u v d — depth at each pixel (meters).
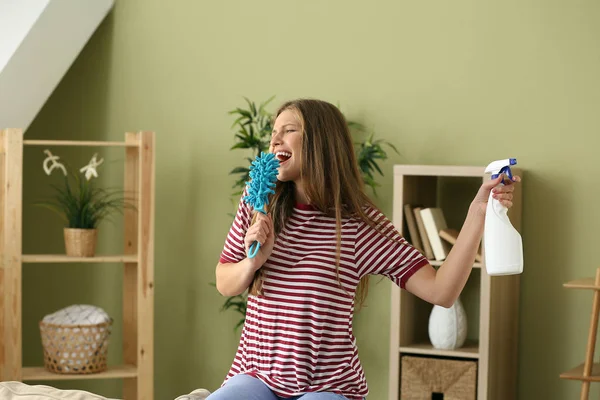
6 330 3.35
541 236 3.18
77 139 3.96
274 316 1.75
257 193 1.74
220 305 3.72
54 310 4.00
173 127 3.80
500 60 3.25
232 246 1.91
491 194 1.78
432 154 3.34
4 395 1.79
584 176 3.13
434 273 1.84
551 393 3.17
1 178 3.48
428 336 3.26
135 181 3.66
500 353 3.03
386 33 3.42
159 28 3.82
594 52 3.12
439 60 3.34
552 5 3.18
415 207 3.14
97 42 3.94
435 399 3.07
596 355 3.09
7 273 3.35
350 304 1.79
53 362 3.43
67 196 3.83
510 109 3.23
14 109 3.72
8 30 3.53
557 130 3.16
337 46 3.51
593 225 3.11
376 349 3.44
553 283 3.17
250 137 3.41
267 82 3.63
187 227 3.77
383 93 3.43
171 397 3.81
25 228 4.01
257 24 3.65
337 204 1.80
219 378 3.73
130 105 3.88
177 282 3.79
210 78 3.73
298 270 1.76
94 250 3.51
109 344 3.93
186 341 3.78
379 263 1.83
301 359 1.72
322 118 1.88
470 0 3.29
